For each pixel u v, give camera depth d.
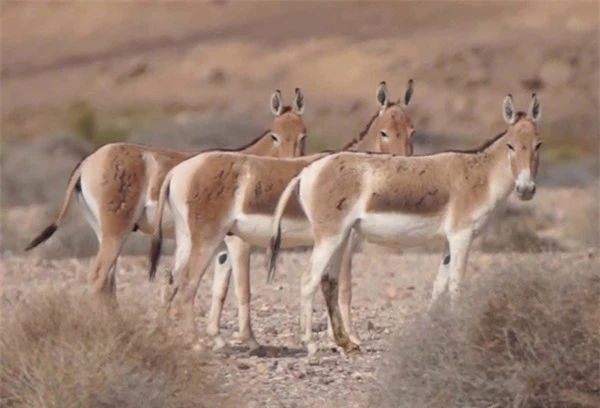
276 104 43.03
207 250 36.72
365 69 154.38
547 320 26.25
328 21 174.50
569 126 136.88
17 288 46.81
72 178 40.31
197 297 46.56
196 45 173.12
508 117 37.72
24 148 116.50
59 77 171.88
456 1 175.12
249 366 34.25
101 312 28.62
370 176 36.31
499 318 26.72
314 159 37.72
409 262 54.69
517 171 36.91
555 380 26.08
